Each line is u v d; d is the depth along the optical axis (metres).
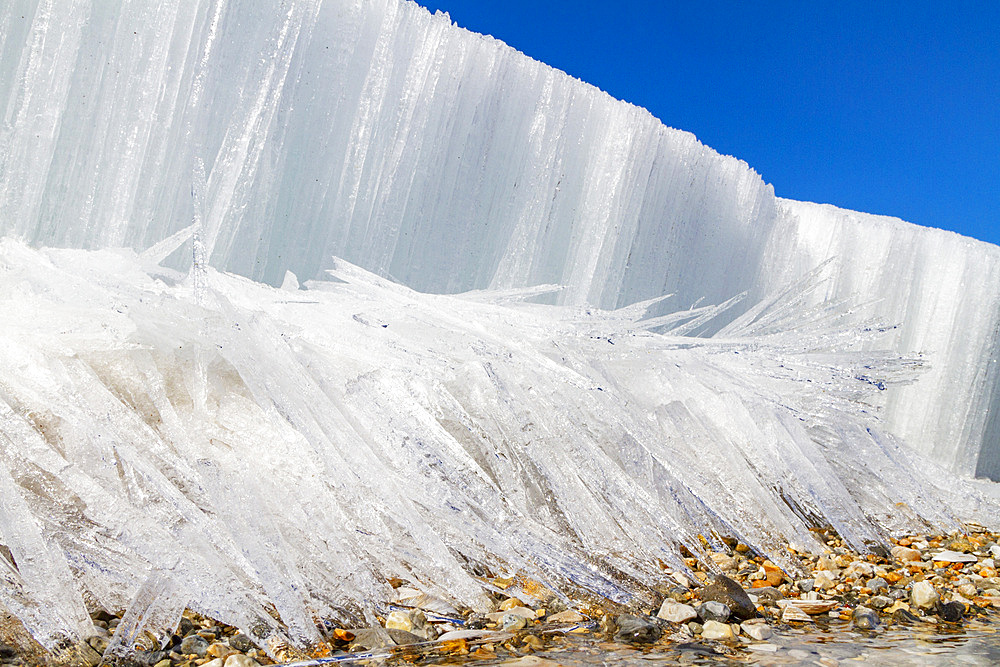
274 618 2.15
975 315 7.69
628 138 5.62
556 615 2.41
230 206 4.03
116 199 3.67
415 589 2.46
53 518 2.17
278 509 2.46
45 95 3.43
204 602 2.09
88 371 2.56
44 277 2.85
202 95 3.89
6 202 3.36
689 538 3.23
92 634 1.94
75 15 3.48
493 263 5.18
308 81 4.25
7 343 2.49
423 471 2.91
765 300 5.92
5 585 1.94
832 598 2.90
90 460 2.33
